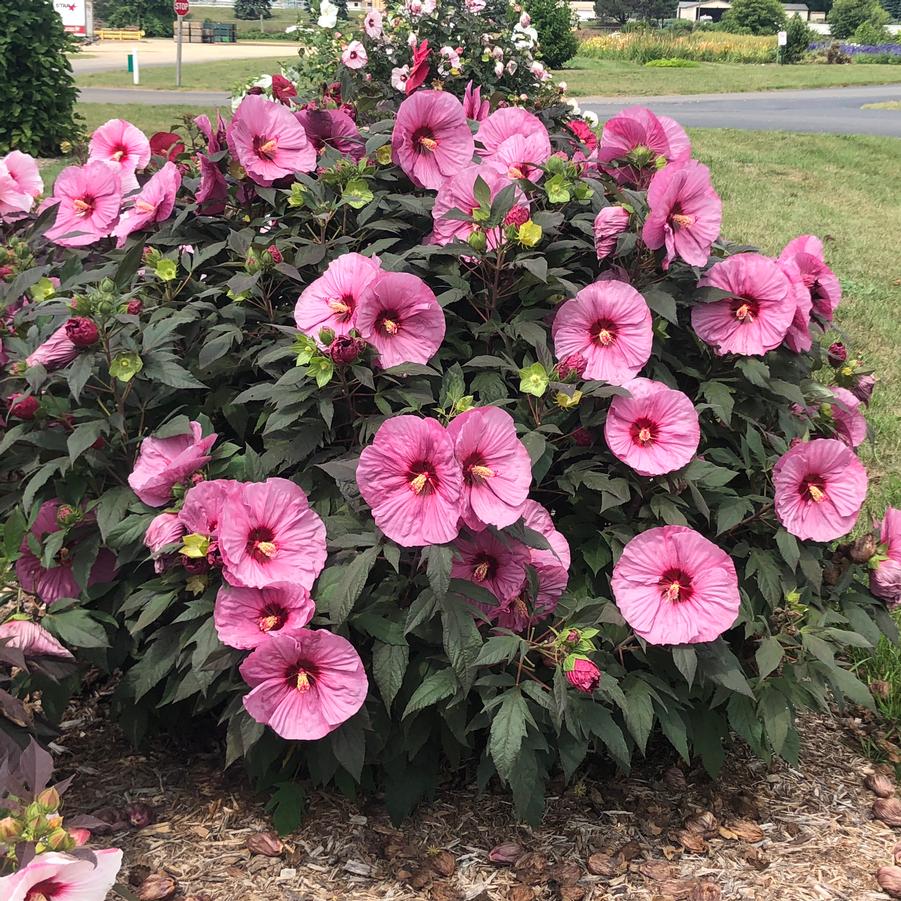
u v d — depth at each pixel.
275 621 2.21
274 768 2.62
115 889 1.96
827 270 2.98
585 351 2.54
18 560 2.64
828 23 68.94
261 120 2.81
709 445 2.83
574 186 2.67
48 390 2.52
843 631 2.64
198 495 2.23
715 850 2.60
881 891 2.50
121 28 58.16
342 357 2.24
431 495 2.11
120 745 2.84
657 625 2.36
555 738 2.44
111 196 2.96
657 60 34.72
